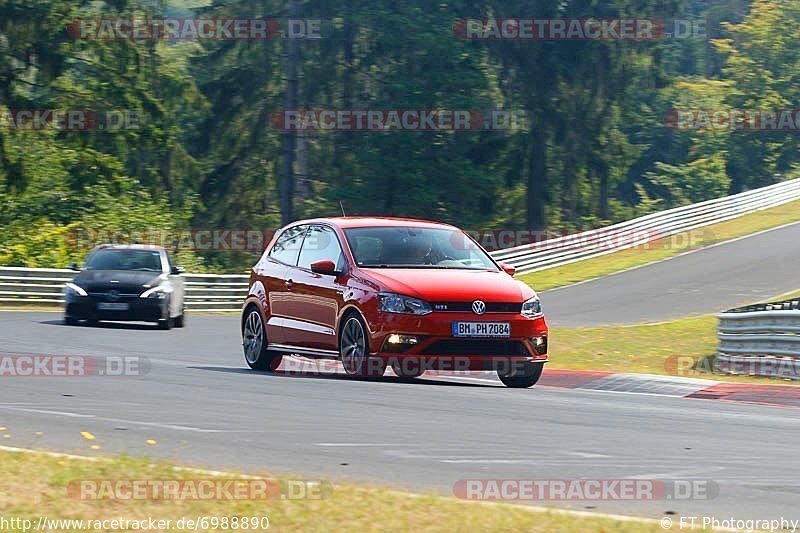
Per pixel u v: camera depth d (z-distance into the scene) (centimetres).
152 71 19738
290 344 5034
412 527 2094
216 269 16600
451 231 5075
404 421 3512
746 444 3250
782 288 12288
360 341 4600
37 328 7625
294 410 3722
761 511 2361
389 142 19975
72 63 18912
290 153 17300
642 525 2136
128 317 7975
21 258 13600
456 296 4512
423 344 4453
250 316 5312
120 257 8494
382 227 4988
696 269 14038
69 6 17688
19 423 3356
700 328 8612
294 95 17200
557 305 11581
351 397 4081
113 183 17850
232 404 3862
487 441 3162
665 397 4600
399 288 4525
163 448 2978
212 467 2719
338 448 3011
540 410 3881
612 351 7331
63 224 16888
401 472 2702
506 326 4534
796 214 18912
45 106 17488
